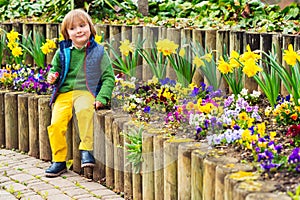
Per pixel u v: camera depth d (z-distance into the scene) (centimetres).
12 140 605
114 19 732
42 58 673
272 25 598
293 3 644
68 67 518
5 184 489
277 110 445
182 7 748
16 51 655
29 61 705
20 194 463
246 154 375
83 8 756
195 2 750
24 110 586
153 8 761
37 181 497
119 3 760
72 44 520
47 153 559
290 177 329
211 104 436
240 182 327
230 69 475
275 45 517
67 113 518
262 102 498
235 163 359
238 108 449
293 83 448
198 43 546
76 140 524
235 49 548
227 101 475
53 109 523
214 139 398
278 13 645
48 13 795
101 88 512
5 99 603
